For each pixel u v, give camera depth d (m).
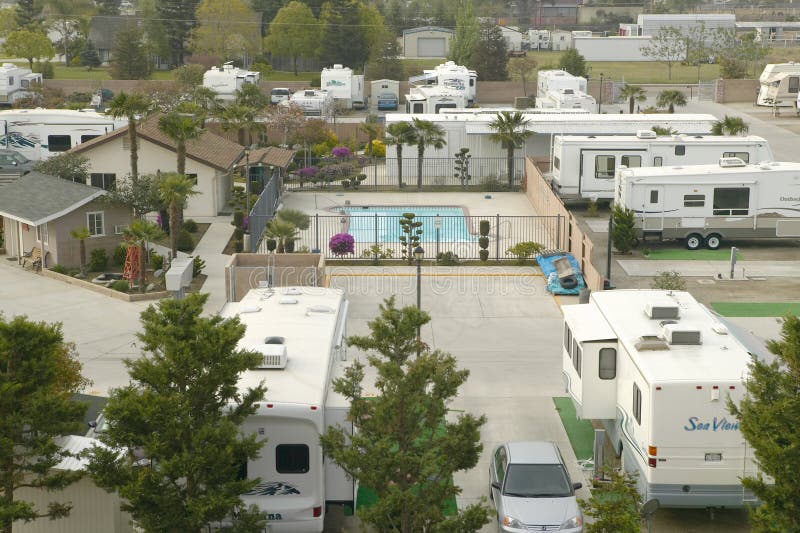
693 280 37.03
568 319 22.70
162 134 47.78
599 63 127.88
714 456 18.67
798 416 15.36
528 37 147.50
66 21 128.38
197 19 119.19
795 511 15.28
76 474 16.64
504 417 24.84
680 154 47.53
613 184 47.84
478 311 33.50
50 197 38.72
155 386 16.66
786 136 69.25
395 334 17.36
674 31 119.94
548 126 55.88
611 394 21.16
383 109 88.44
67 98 85.44
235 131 64.19
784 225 41.06
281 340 20.58
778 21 182.88
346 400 18.66
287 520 18.22
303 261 33.47
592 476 21.50
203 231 44.62
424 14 166.50
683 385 18.44
